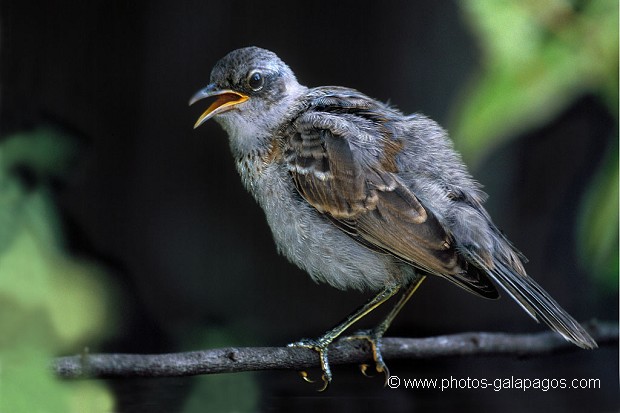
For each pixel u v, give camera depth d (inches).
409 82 471.5
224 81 340.5
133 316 472.4
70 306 289.7
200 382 386.0
